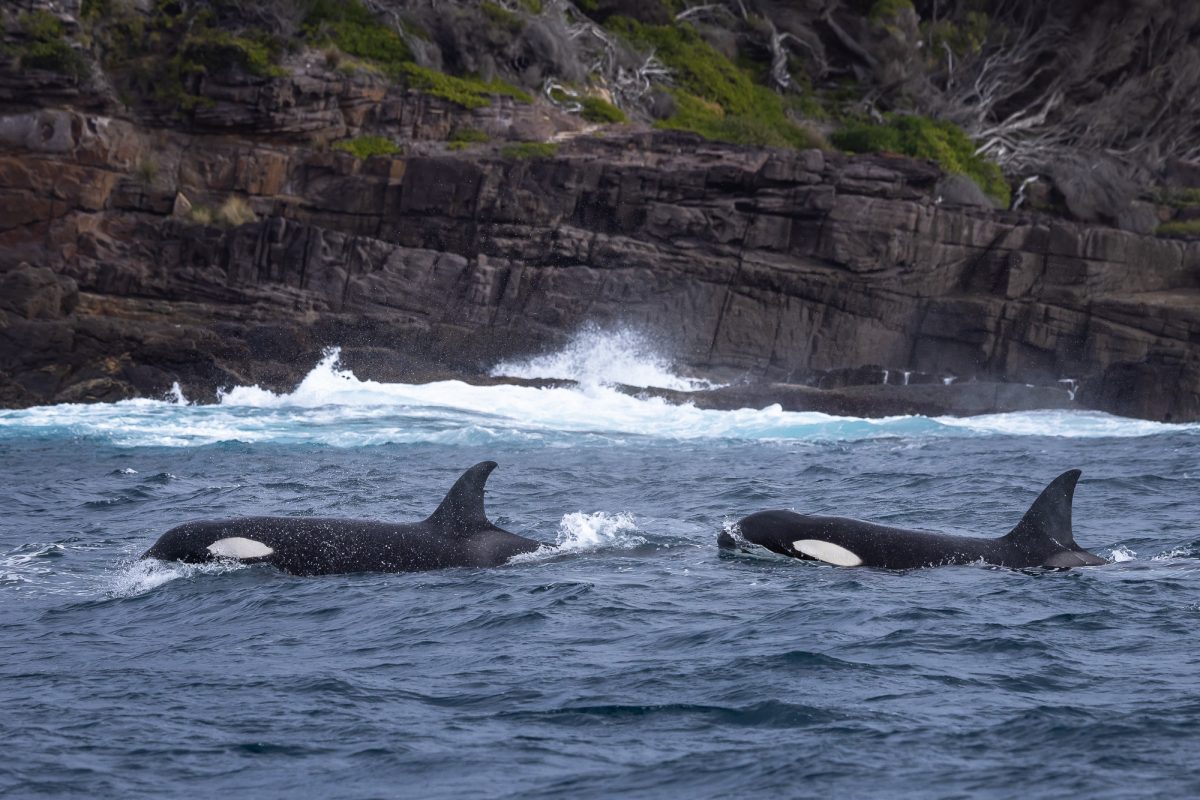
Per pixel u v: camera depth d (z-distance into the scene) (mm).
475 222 144625
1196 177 195750
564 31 179750
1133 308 140500
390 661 31750
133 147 146000
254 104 148875
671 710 27609
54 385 113438
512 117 158125
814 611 36156
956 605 36906
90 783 23906
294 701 28516
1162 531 52500
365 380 127375
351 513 56094
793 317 142750
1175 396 127062
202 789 23594
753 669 30438
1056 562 42750
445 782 23719
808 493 64625
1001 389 123562
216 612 36594
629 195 145750
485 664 31328
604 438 94875
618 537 48531
